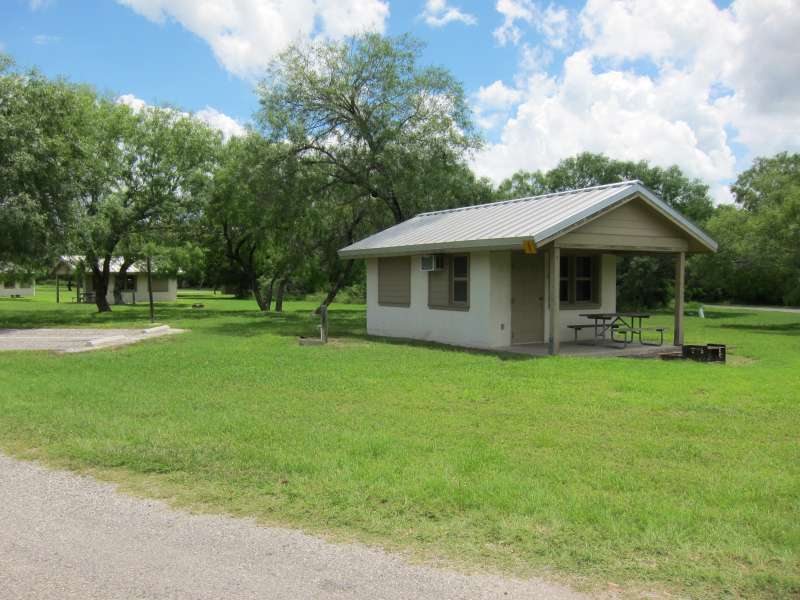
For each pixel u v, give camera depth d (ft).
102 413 24.40
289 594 11.02
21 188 68.95
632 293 131.64
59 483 16.75
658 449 19.10
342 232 92.99
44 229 69.72
